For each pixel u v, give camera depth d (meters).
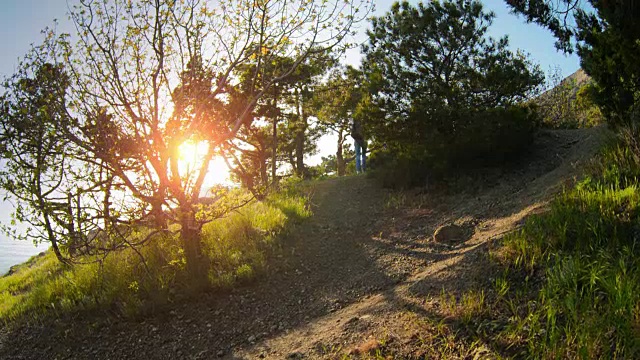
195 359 5.92
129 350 6.40
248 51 8.80
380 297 6.08
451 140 11.73
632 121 7.03
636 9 6.77
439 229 8.20
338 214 11.54
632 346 3.33
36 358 6.57
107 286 7.68
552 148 12.30
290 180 17.33
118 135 7.29
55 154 6.77
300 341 5.44
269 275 8.11
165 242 8.60
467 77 12.34
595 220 5.15
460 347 4.04
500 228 7.16
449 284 5.27
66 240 6.76
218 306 7.18
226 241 9.09
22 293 9.61
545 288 4.38
